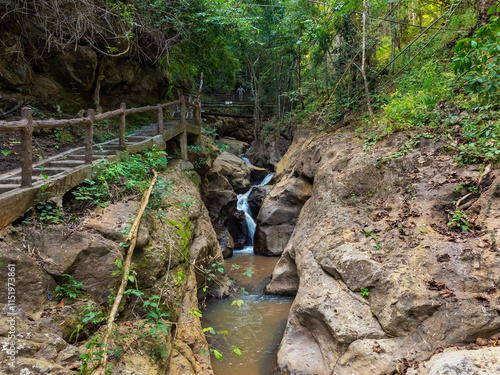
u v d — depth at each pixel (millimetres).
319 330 4867
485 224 4359
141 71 10812
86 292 3441
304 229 7281
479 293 3730
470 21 9141
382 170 6281
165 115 12203
